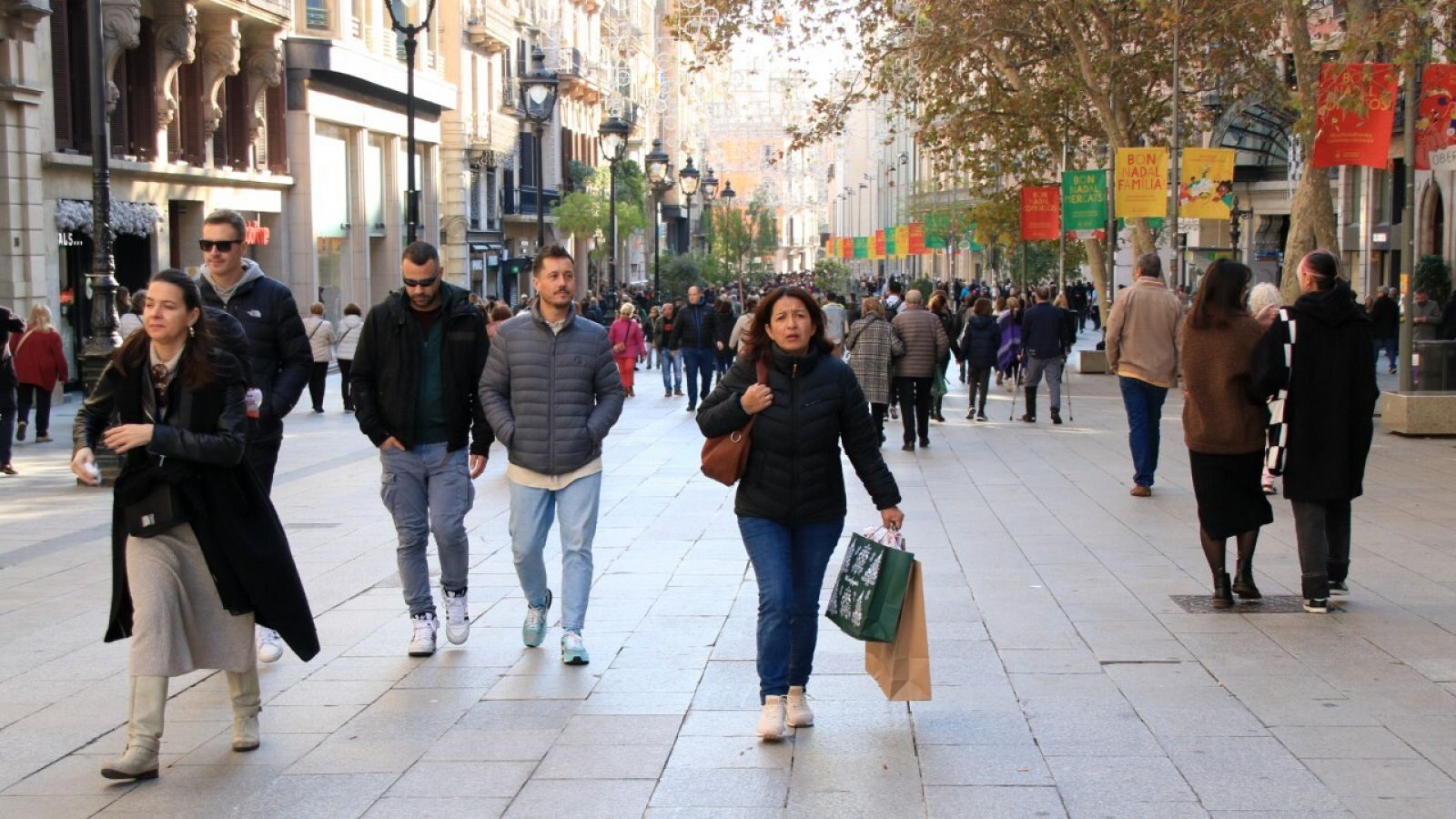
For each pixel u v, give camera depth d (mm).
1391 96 17234
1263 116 36156
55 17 25875
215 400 5762
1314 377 8055
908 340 17609
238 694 6000
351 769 5758
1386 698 6477
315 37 35594
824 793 5391
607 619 8375
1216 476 8320
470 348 7586
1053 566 9766
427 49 45500
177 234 31594
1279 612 8227
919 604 6070
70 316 27391
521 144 57969
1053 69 31094
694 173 46156
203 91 31328
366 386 7578
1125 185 26500
